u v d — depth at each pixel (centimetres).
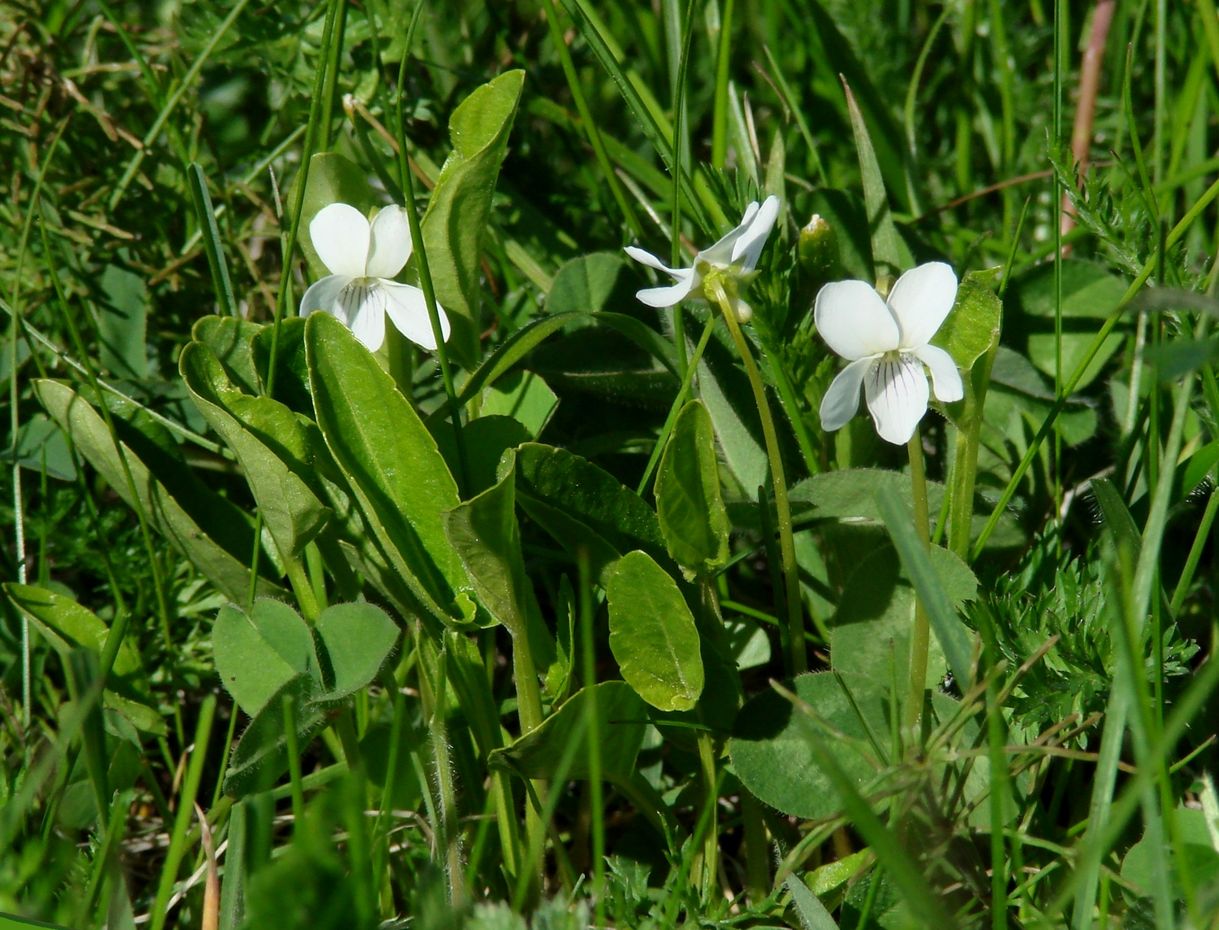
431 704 44
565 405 48
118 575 46
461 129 44
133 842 45
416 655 44
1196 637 46
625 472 47
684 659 42
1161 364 39
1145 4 49
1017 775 43
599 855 41
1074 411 47
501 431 44
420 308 44
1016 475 44
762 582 48
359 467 43
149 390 48
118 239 49
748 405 46
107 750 44
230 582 44
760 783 43
